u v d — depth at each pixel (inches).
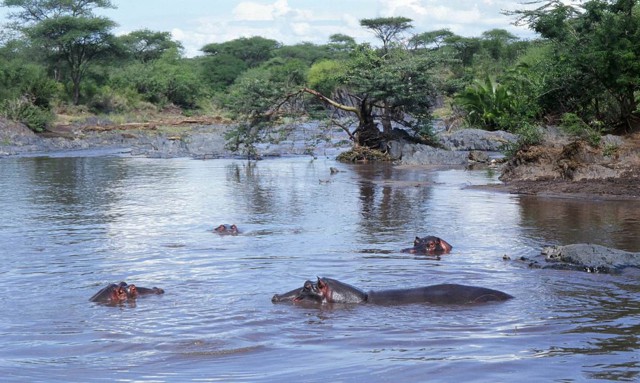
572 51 1422.2
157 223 716.0
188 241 613.9
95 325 373.1
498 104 1840.6
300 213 778.8
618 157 1002.1
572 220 697.0
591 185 912.3
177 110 3595.0
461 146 1630.2
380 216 748.6
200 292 438.6
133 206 847.1
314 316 386.6
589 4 1385.3
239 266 511.5
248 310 398.6
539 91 1444.4
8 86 2509.8
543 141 1091.3
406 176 1158.3
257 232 658.2
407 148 1455.5
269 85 1493.6
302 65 4055.1
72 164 1475.1
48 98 2618.1
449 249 559.2
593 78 1333.7
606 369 294.2
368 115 1529.3
